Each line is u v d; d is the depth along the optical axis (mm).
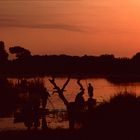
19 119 50562
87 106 50562
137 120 42969
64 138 42625
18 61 133250
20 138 43031
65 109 59500
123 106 44188
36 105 51156
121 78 151375
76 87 112688
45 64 122875
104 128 42969
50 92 86125
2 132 45906
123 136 41625
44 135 44094
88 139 41938
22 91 65375
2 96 66812
